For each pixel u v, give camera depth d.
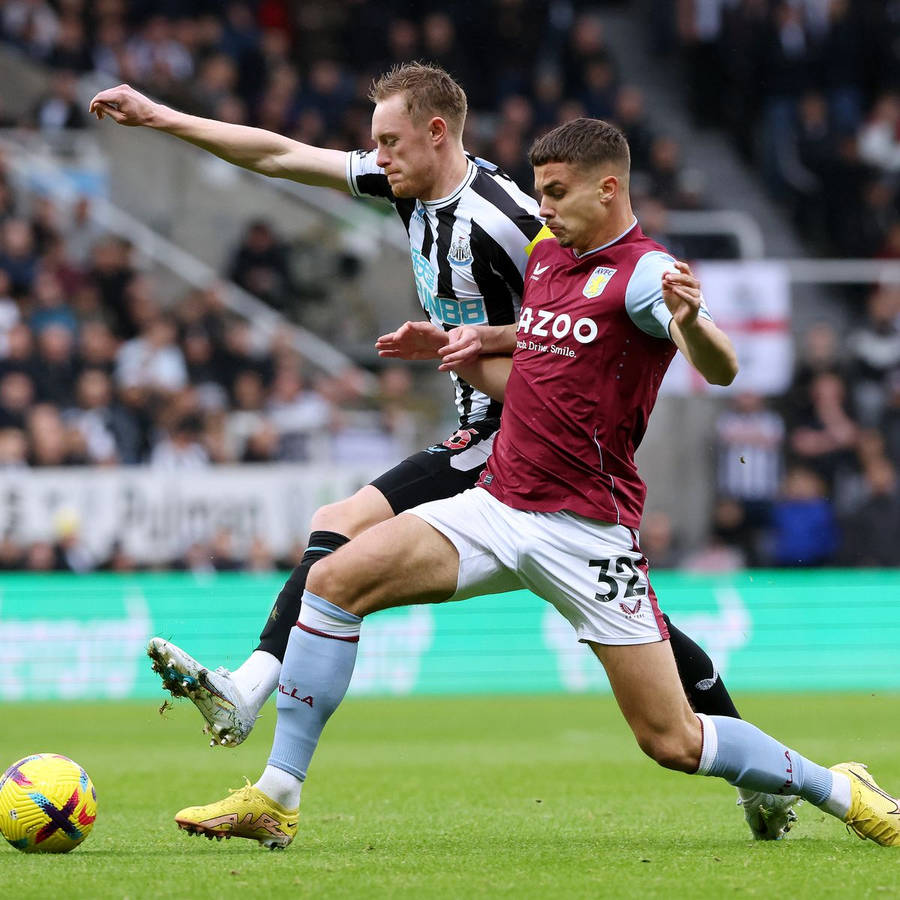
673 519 45.66
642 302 12.45
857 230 55.56
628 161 12.82
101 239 49.97
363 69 57.09
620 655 12.83
